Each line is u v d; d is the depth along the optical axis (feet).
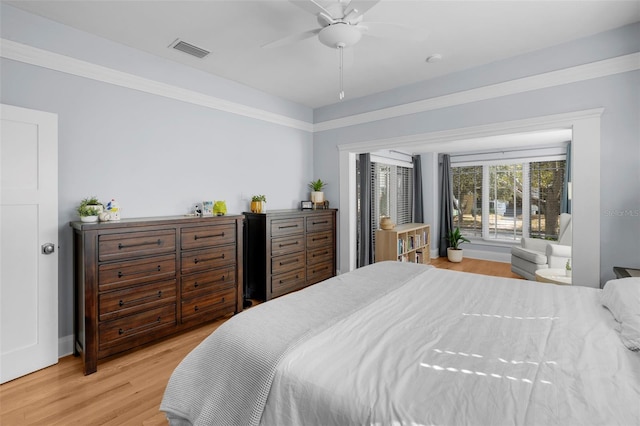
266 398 3.56
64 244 8.11
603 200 8.59
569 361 3.62
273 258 11.99
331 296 5.98
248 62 10.34
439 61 10.25
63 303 8.11
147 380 6.94
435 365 3.57
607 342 4.09
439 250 21.80
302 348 3.98
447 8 7.41
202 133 11.14
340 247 14.80
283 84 12.36
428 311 5.31
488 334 4.40
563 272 11.50
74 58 8.21
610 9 7.48
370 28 6.51
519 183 19.40
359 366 3.57
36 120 7.23
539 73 9.50
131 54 9.30
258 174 13.12
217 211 10.67
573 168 8.99
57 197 7.59
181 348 8.46
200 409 4.12
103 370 7.35
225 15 7.72
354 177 14.79
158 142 9.96
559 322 4.79
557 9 7.48
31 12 7.51
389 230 16.47
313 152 15.74
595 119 8.65
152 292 8.35
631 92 8.21
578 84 8.93
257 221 12.07
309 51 9.58
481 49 9.47
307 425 3.25
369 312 5.24
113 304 7.61
